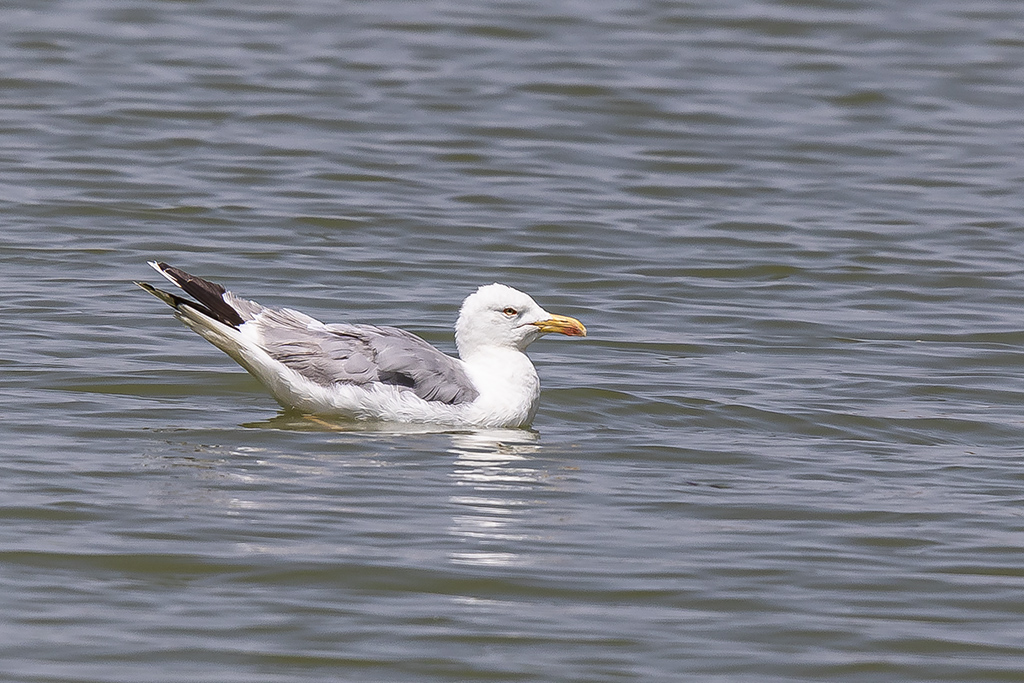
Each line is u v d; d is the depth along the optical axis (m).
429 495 12.19
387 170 23.64
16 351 15.65
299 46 29.98
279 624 9.79
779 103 27.91
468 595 10.30
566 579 10.59
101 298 17.64
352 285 18.66
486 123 26.16
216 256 19.50
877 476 13.13
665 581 10.61
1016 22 33.34
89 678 9.03
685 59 30.17
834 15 33.41
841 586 10.62
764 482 12.88
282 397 14.27
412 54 29.77
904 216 22.48
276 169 23.39
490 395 14.28
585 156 24.89
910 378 16.14
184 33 30.44
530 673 9.27
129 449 13.03
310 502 11.89
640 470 13.13
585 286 19.17
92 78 27.31
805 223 22.05
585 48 30.52
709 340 17.30
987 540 11.54
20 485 11.96
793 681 9.30
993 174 24.62
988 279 19.84
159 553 10.75
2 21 30.50
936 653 9.68
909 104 28.16
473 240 20.73
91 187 22.06
